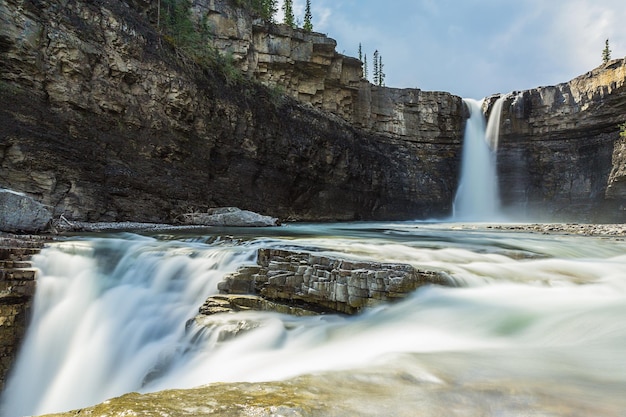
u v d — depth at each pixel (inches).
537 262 377.4
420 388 122.7
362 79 1528.1
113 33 735.7
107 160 706.2
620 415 103.0
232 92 991.6
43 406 276.8
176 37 946.7
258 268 316.2
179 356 242.7
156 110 796.6
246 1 1296.8
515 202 1569.9
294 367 184.9
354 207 1366.9
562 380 133.6
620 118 1325.0
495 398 114.9
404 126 1600.6
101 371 284.0
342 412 101.5
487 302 268.7
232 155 973.2
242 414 96.9
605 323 217.0
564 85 1480.1
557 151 1512.1
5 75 586.6
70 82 661.9
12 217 460.4
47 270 339.6
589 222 1380.4
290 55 1315.2
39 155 603.5
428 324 237.5
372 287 269.1
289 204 1162.0
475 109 1686.8
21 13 602.2
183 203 834.2
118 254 386.0
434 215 1590.8
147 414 95.7
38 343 311.1
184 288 336.5
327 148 1272.1
